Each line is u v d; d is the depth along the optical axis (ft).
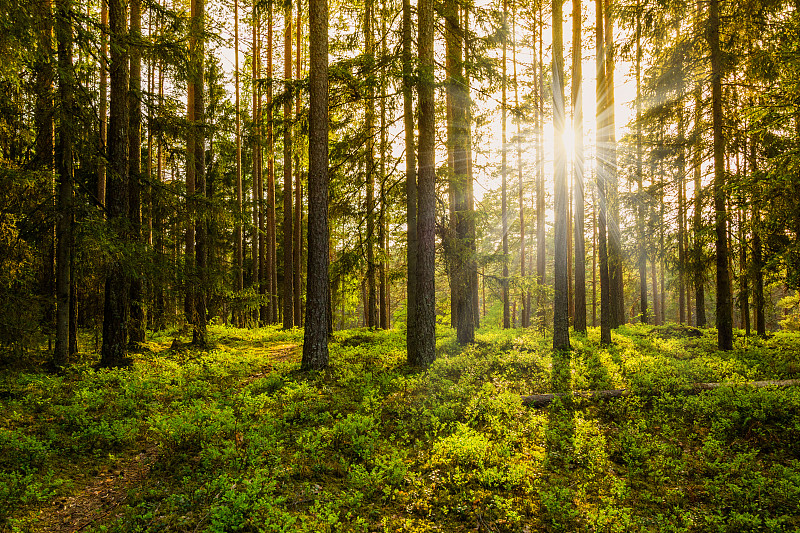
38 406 25.80
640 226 59.41
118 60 37.01
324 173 35.76
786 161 30.58
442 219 44.42
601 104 57.06
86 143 34.22
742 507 17.37
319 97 35.35
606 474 20.27
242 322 92.79
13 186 31.89
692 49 46.34
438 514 16.85
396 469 19.13
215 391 31.19
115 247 31.53
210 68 51.34
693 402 26.73
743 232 45.42
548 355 40.88
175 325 48.34
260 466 19.38
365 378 33.06
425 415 25.29
